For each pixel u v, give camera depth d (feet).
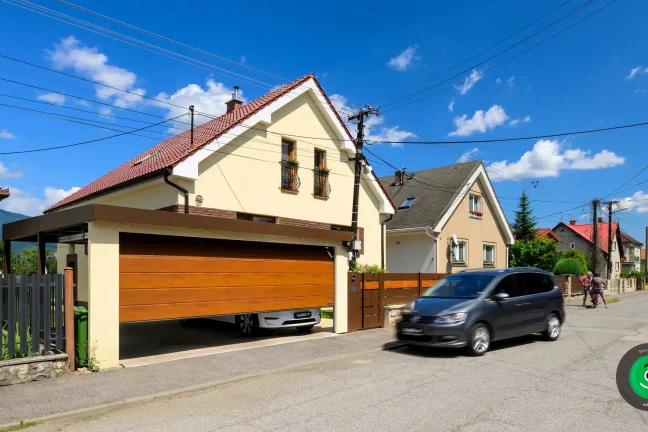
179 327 43.45
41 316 23.91
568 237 195.72
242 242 33.65
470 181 84.28
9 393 20.88
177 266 29.66
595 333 40.86
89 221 25.63
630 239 240.73
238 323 38.70
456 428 16.49
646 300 92.32
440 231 75.97
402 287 45.39
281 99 51.65
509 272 34.17
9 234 37.91
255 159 49.52
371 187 63.77
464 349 30.96
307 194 55.21
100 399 20.44
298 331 40.75
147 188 47.73
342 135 58.85
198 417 18.38
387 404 19.45
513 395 20.66
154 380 23.57
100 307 25.48
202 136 51.01
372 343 34.65
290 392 21.76
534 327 34.40
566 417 17.62
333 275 40.01
